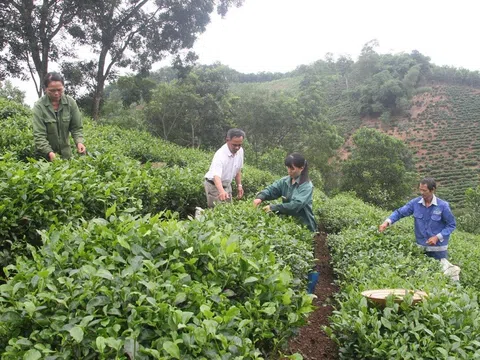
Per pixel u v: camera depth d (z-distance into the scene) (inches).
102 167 232.8
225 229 148.6
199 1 943.0
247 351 83.7
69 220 164.9
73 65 921.5
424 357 118.3
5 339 82.9
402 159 1780.3
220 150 245.3
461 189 1925.4
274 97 1441.9
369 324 130.5
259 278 108.2
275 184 224.7
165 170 305.6
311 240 206.8
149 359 77.8
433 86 2938.0
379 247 242.1
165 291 94.4
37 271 98.0
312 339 176.7
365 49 2886.3
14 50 823.1
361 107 2652.6
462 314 130.2
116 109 1123.3
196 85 1184.2
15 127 353.4
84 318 79.4
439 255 246.8
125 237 110.4
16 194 154.0
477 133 2383.1
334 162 1520.7
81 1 818.8
